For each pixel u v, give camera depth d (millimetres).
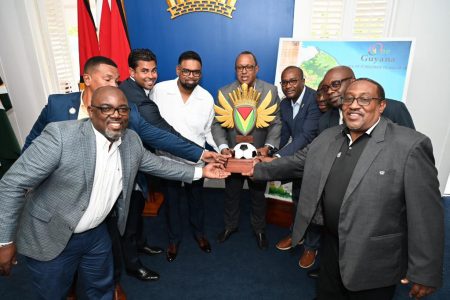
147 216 3262
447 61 2920
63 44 3484
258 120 2291
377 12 2945
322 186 1507
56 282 1521
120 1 2984
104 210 1520
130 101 2014
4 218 1257
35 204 1385
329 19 3057
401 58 2646
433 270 1258
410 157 1226
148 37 3309
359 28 3016
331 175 1488
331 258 1677
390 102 1793
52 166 1275
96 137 1381
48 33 3352
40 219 1373
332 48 2795
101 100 1286
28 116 3537
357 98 1305
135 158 1568
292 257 2631
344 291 1695
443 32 2848
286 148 2221
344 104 1365
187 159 2102
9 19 3178
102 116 1300
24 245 1427
